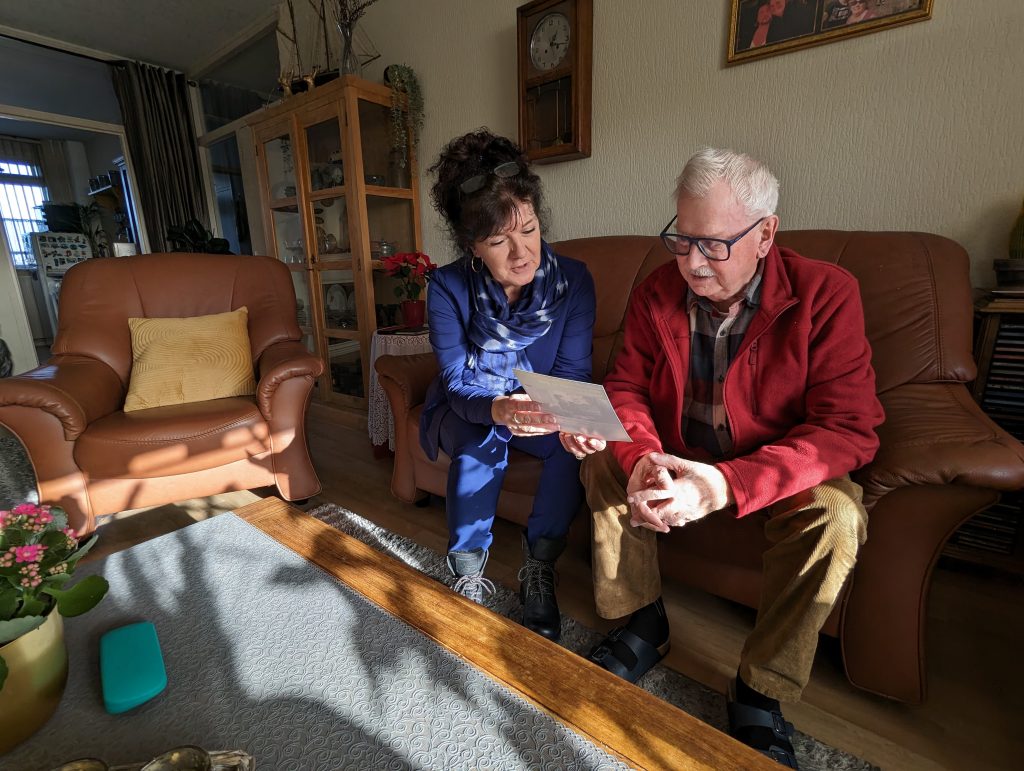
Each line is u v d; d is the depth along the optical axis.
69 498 1.55
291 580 0.78
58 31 3.59
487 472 1.15
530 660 0.61
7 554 0.56
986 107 1.26
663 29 1.70
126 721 0.55
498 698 0.56
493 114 2.26
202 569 0.81
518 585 1.35
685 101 1.71
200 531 0.92
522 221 1.03
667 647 1.07
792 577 0.82
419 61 2.47
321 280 2.78
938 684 1.01
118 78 4.06
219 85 4.28
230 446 1.66
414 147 2.57
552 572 1.19
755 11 1.52
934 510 0.84
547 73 1.92
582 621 1.21
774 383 0.94
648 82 1.77
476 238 1.04
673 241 0.89
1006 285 1.21
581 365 1.27
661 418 1.11
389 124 2.50
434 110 2.47
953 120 1.30
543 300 1.20
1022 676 1.02
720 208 0.82
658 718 0.53
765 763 0.47
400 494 1.76
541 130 2.04
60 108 4.86
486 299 1.21
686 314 1.02
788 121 1.53
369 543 1.55
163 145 4.27
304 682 0.59
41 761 0.52
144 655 0.60
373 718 0.54
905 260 1.18
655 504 0.83
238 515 0.98
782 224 1.61
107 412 1.72
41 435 1.50
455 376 1.25
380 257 2.58
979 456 0.79
